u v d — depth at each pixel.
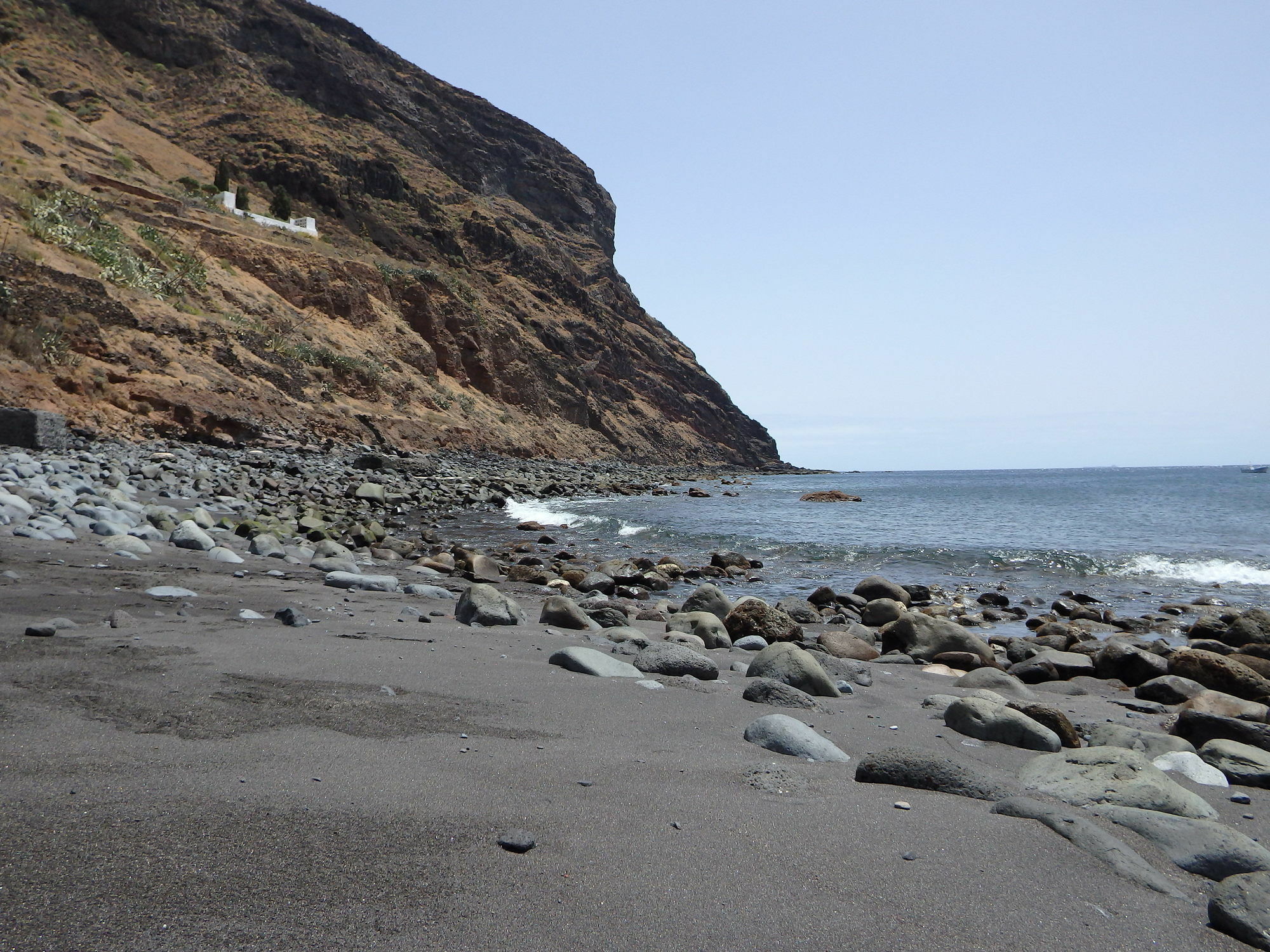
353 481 25.48
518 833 2.41
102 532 9.88
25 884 1.92
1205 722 4.74
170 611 5.94
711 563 14.24
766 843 2.54
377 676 4.39
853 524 23.73
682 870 2.30
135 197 40.81
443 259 73.19
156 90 69.50
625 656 5.81
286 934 1.81
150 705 3.47
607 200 119.94
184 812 2.42
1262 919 2.20
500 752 3.29
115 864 2.06
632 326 104.69
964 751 4.07
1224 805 3.54
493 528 18.67
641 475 61.16
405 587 8.53
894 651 7.64
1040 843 2.70
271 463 24.92
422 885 2.09
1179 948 2.13
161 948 1.72
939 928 2.08
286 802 2.55
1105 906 2.32
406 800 2.66
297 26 82.12
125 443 22.59
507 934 1.89
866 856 2.50
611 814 2.69
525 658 5.36
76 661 4.12
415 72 97.44
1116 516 28.41
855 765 3.60
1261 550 17.88
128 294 28.89
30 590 6.21
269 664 4.42
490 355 61.53
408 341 50.09
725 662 6.29
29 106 45.25
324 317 44.97
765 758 3.51
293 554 10.66
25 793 2.45
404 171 81.31
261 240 45.47
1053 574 14.68
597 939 1.89
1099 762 3.52
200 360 29.50
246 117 69.94
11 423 17.52
